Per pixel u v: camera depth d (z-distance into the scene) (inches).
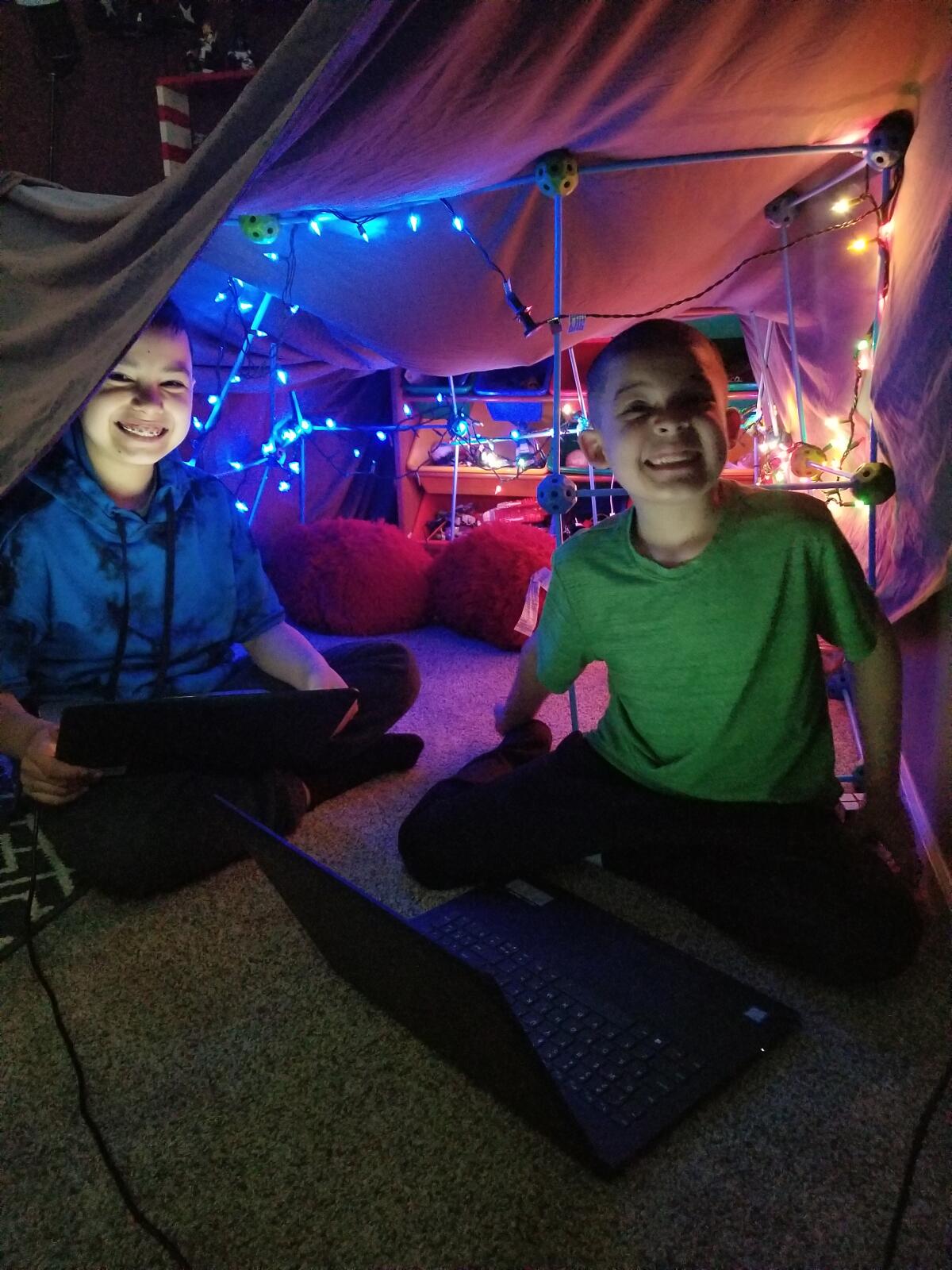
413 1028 39.3
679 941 46.1
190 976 44.4
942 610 52.1
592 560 46.3
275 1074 38.2
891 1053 38.1
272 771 54.1
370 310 71.7
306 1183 33.0
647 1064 36.9
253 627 60.8
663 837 45.9
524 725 61.4
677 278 69.3
